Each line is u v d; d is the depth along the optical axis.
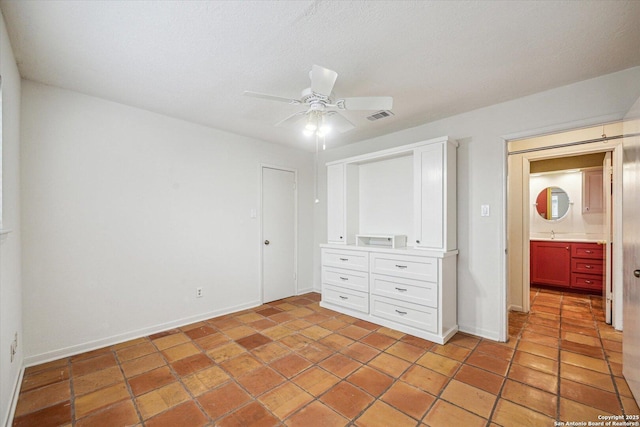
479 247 2.86
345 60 1.99
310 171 4.63
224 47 1.84
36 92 2.29
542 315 3.42
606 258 3.16
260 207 3.90
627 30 1.66
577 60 2.00
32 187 2.27
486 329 2.81
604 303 3.43
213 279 3.40
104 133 2.63
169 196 3.04
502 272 2.73
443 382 2.04
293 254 4.36
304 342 2.71
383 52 1.90
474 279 2.89
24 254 2.23
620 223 2.93
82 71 2.13
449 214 2.85
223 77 2.23
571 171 4.74
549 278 4.63
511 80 2.28
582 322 3.19
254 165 3.83
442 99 2.63
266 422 1.66
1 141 1.62
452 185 2.90
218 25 1.63
